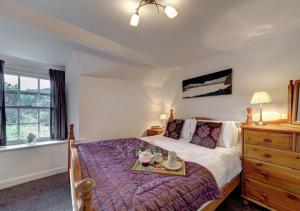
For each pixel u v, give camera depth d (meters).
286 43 2.10
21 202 2.02
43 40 2.57
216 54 2.89
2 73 2.66
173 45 2.53
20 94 2.99
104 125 3.40
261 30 2.05
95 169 1.46
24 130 3.01
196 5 1.54
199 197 1.23
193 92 3.39
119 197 1.00
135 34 2.17
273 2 1.51
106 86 3.45
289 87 1.94
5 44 2.51
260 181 1.84
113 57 2.85
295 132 1.57
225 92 2.78
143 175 1.35
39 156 2.79
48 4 1.56
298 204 1.55
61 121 3.34
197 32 2.10
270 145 1.76
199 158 1.82
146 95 4.12
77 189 0.66
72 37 2.02
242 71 2.58
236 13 1.68
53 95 3.29
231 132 2.31
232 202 2.01
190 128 2.87
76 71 3.07
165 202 1.03
